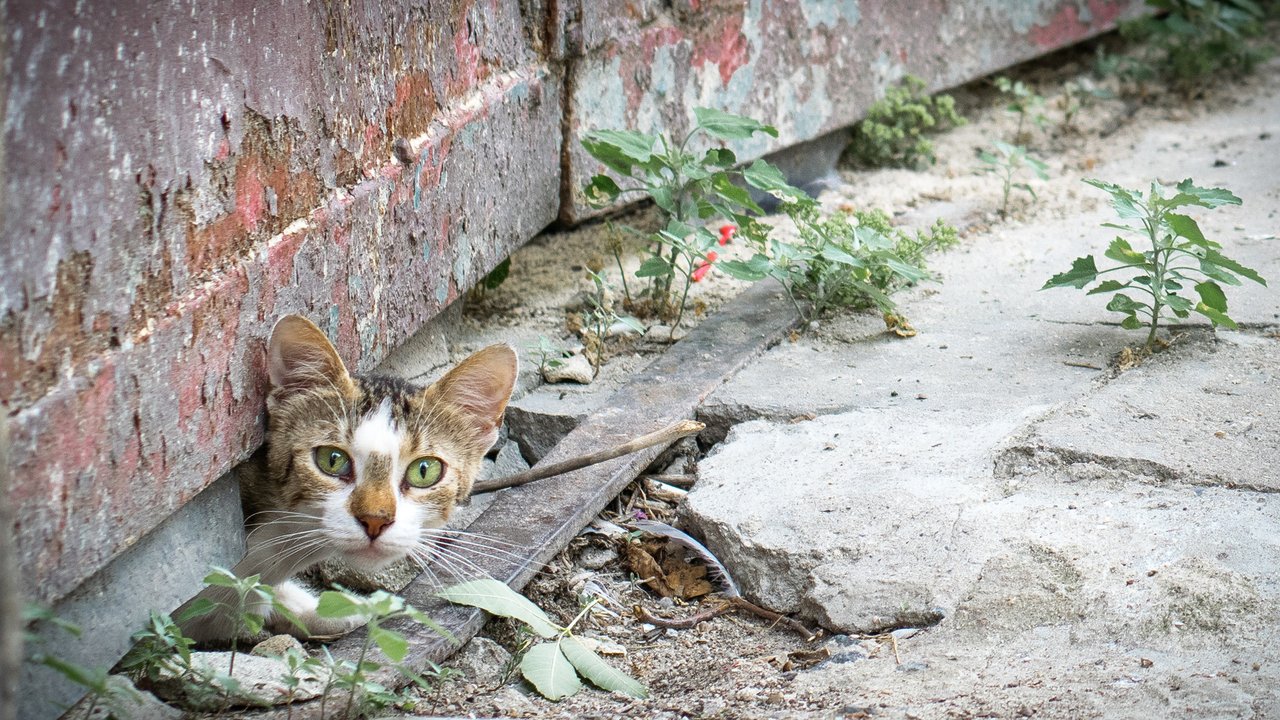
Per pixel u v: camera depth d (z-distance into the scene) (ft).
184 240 4.26
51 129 4.01
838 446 4.90
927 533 4.60
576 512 4.75
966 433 4.90
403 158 4.86
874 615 4.49
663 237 5.38
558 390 5.24
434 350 5.32
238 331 4.39
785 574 4.61
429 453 4.56
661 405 5.08
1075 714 4.18
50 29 4.00
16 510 3.97
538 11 5.41
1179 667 4.27
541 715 4.34
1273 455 4.73
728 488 4.80
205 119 4.28
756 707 4.32
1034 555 4.52
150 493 4.20
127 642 4.24
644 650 4.56
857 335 5.37
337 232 4.63
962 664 4.35
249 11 4.36
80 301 4.07
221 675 4.31
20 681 4.04
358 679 4.21
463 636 4.48
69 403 4.04
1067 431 4.83
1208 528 4.54
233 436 4.40
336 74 4.62
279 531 4.57
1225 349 5.12
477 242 5.21
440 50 5.00
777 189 5.35
